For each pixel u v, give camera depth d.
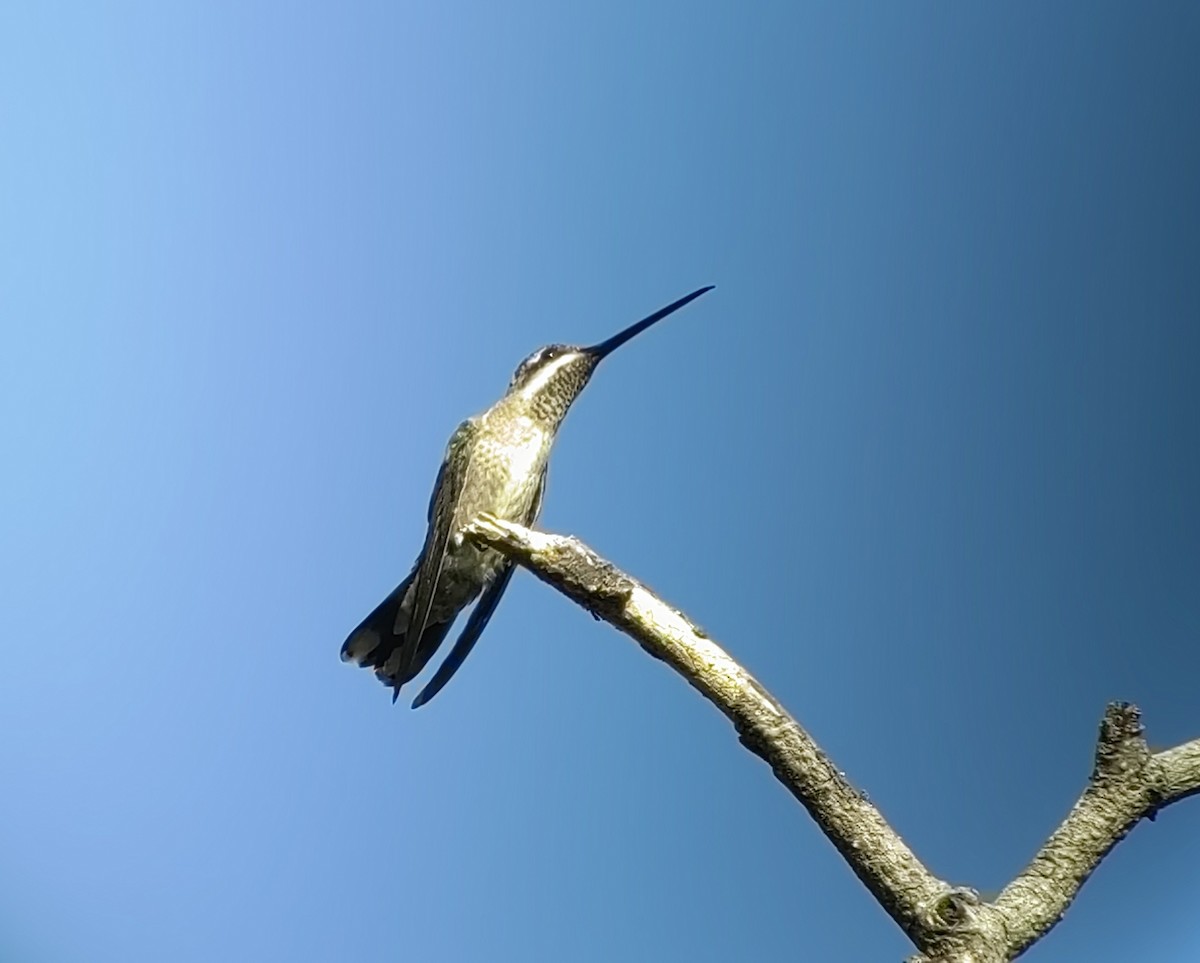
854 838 1.56
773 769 1.63
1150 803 1.57
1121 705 1.62
